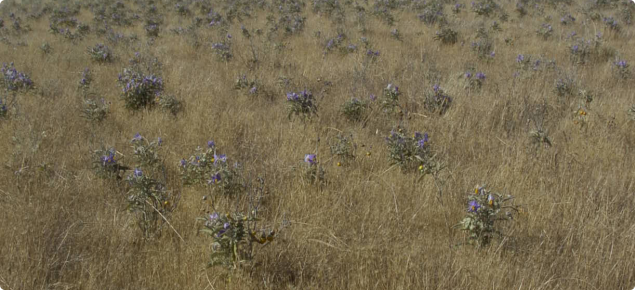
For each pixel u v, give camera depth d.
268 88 7.91
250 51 10.37
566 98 7.19
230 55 9.91
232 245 3.28
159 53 10.73
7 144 5.52
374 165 5.16
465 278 3.24
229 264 3.30
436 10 14.78
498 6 16.14
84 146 5.59
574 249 3.68
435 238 3.84
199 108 6.62
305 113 6.40
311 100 6.78
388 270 3.31
